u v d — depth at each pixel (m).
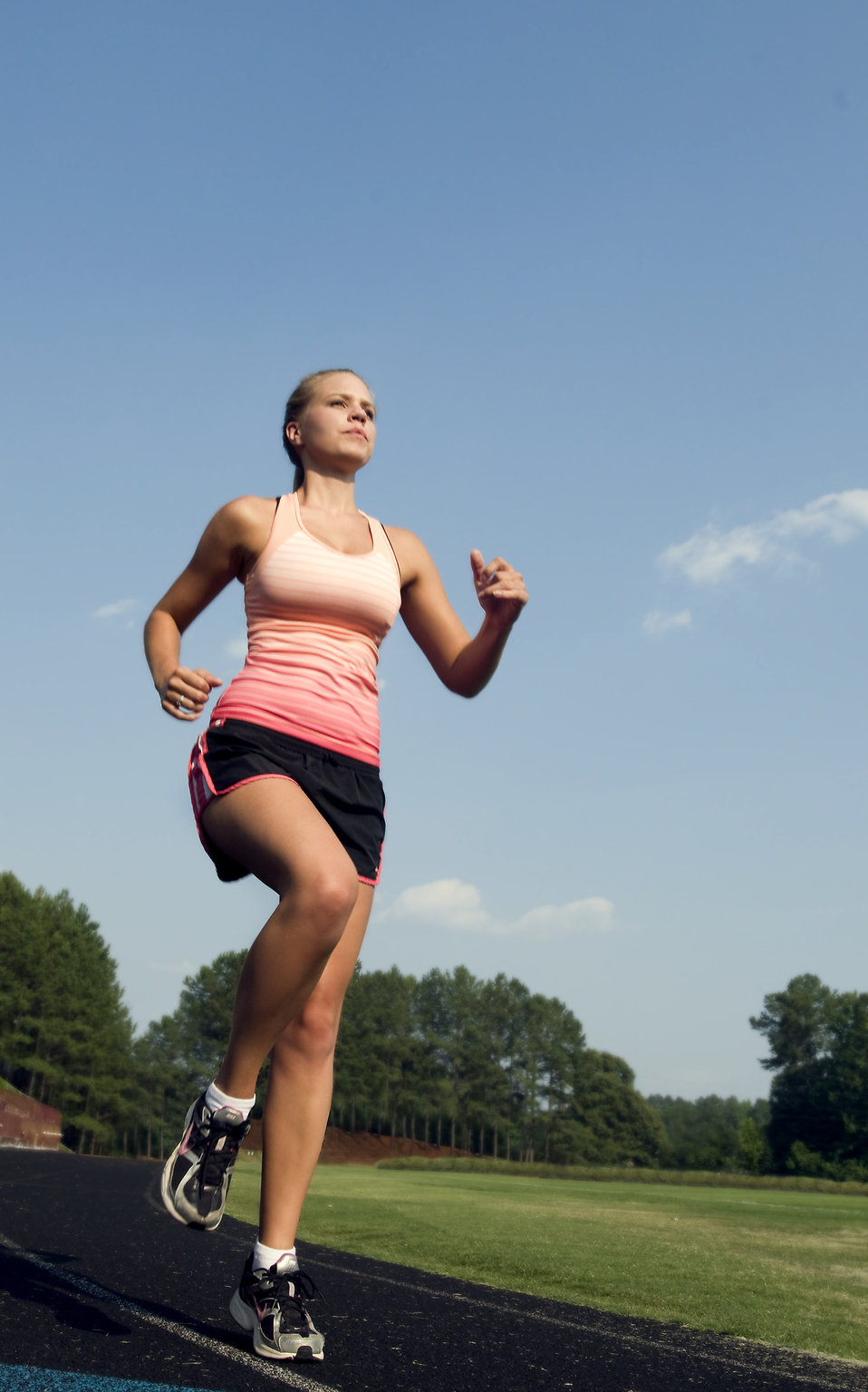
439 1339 2.67
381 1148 93.12
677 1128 146.38
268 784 2.26
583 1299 4.12
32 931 69.25
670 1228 8.81
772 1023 84.69
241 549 2.58
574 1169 46.00
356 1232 6.53
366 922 2.49
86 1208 5.73
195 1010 89.38
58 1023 68.31
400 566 2.80
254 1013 2.20
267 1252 2.30
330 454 2.71
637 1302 4.07
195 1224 2.36
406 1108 96.44
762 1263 6.00
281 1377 2.02
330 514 2.70
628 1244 6.66
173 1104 87.00
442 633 2.87
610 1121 96.75
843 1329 3.60
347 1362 2.25
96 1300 2.74
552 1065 98.31
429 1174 27.80
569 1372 2.38
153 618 2.68
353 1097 94.56
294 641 2.51
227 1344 2.28
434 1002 99.69
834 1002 83.94
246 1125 2.33
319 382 2.76
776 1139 82.12
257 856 2.23
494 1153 96.56
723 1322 3.59
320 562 2.54
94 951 74.44
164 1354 2.13
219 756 2.36
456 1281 4.16
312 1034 2.39
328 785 2.39
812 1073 82.44
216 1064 88.00
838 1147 79.12
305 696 2.44
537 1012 99.44
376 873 2.54
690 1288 4.59
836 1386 2.50
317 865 2.12
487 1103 95.56
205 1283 3.19
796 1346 3.19
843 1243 8.02
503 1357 2.50
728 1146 92.38
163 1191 2.34
